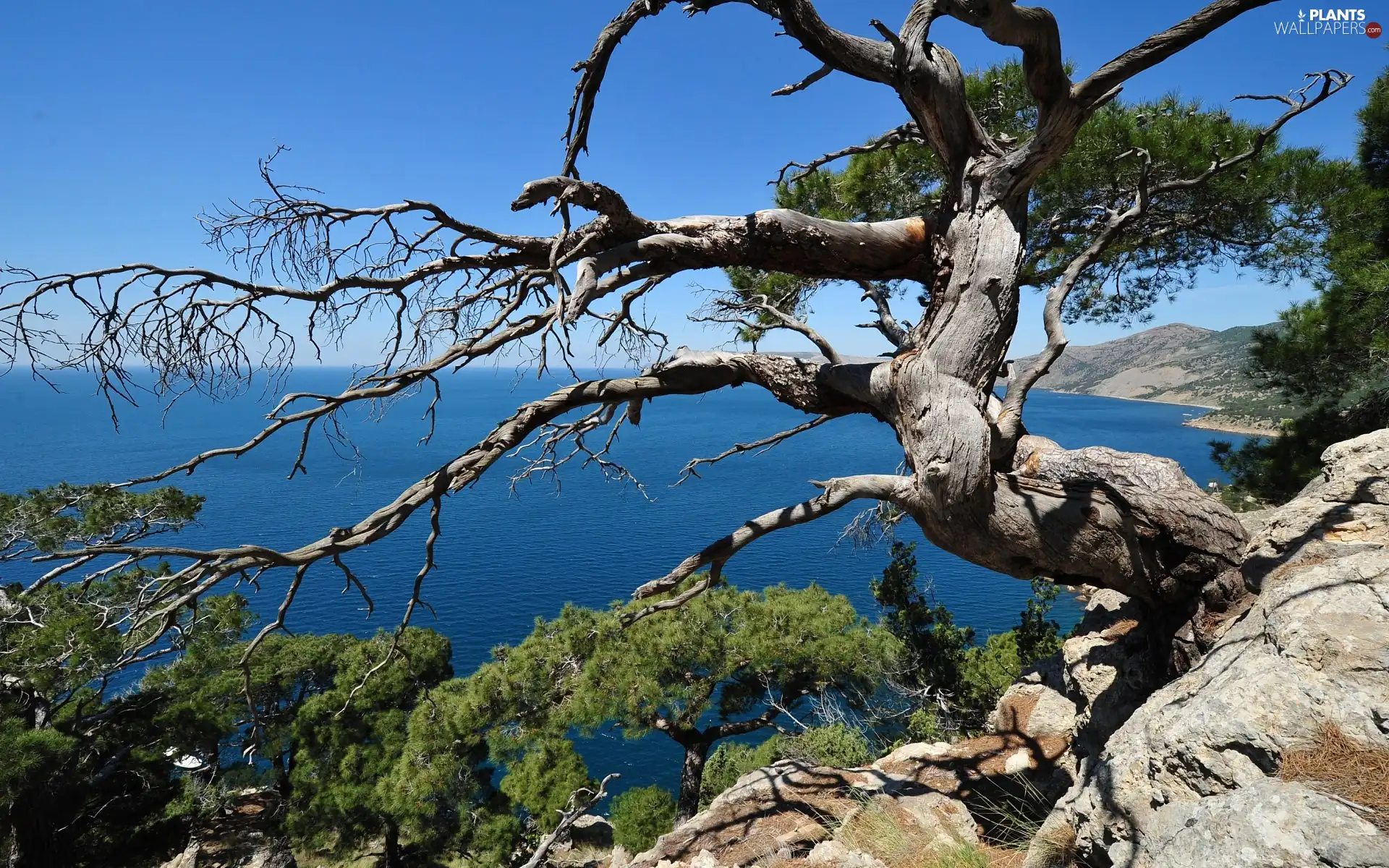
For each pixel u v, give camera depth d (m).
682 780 14.49
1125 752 3.89
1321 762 2.93
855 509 61.38
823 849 5.48
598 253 4.98
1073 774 6.09
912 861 5.14
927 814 5.78
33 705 12.98
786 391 5.86
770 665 13.77
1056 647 12.96
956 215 5.00
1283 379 10.72
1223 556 4.75
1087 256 5.31
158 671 15.98
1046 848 4.27
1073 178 7.54
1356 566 3.85
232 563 4.21
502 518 63.94
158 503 11.61
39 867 13.24
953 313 4.88
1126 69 4.23
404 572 45.53
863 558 46.34
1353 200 7.92
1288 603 3.83
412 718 13.84
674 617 13.29
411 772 13.63
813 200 8.78
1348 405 10.22
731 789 7.20
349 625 36.03
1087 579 5.28
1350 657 3.29
